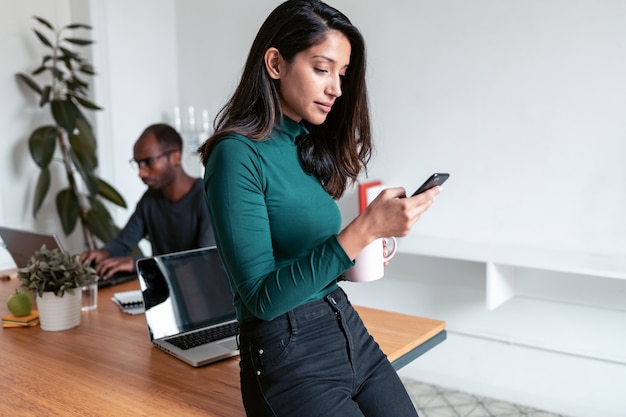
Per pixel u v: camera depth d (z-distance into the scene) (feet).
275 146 4.06
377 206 3.71
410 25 9.98
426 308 10.46
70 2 12.11
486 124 9.50
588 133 8.69
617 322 8.78
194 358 5.23
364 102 4.50
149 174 8.32
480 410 9.60
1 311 6.89
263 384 3.94
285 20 3.91
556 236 9.12
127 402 4.53
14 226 11.62
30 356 5.48
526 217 9.34
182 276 6.02
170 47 12.89
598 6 8.41
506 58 9.20
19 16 11.42
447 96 9.79
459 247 9.52
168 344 5.61
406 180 10.38
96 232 11.42
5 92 11.33
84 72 11.23
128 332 6.11
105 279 7.96
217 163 3.82
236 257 3.72
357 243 3.67
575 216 8.93
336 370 4.02
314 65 3.91
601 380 9.02
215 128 4.33
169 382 4.88
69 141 11.10
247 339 4.03
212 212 3.83
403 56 10.12
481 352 10.04
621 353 8.79
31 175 11.84
